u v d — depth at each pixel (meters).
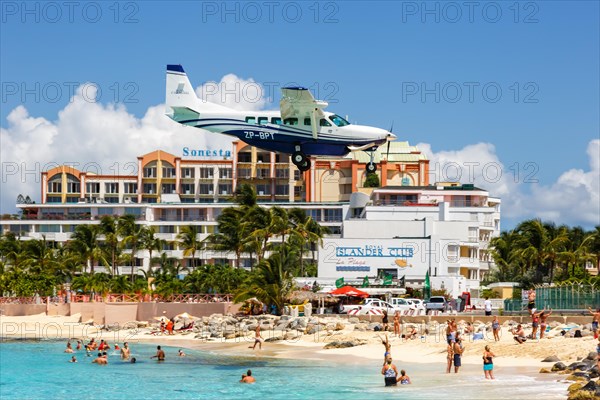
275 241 151.12
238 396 43.75
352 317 78.25
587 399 34.44
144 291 103.56
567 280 107.44
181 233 141.12
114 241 135.88
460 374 46.22
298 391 44.25
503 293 110.25
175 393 45.75
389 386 43.88
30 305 101.19
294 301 87.44
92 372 56.22
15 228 158.12
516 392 38.72
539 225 118.62
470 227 123.38
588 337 53.47
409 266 105.88
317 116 61.38
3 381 52.28
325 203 160.50
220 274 108.44
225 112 63.00
